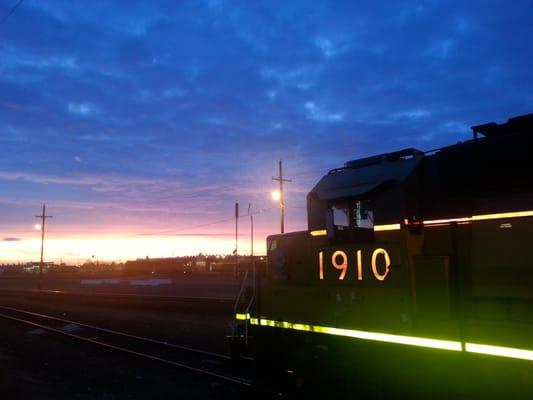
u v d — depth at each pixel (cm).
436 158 670
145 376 1089
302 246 827
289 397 833
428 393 623
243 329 973
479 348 567
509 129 636
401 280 655
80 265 13450
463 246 623
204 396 919
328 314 757
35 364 1236
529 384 520
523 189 568
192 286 4844
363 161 777
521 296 553
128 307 2912
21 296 4391
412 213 670
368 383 702
